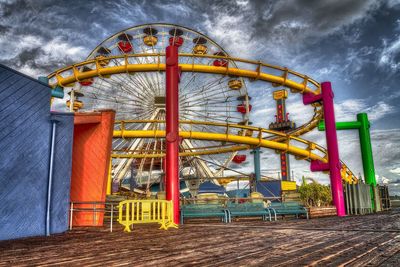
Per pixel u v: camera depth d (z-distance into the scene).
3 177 7.84
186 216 13.44
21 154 8.37
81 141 12.45
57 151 9.59
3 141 7.95
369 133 27.62
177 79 14.24
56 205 9.27
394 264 3.90
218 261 4.20
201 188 31.25
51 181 9.02
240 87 40.50
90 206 11.88
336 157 19.56
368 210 23.12
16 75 8.44
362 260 4.17
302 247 5.48
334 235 7.48
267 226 10.73
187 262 4.16
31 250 5.57
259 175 48.62
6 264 4.20
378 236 7.14
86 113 12.01
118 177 39.72
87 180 12.12
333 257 4.43
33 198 8.52
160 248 5.58
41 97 9.16
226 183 41.75
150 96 40.47
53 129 9.32
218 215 13.85
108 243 6.50
